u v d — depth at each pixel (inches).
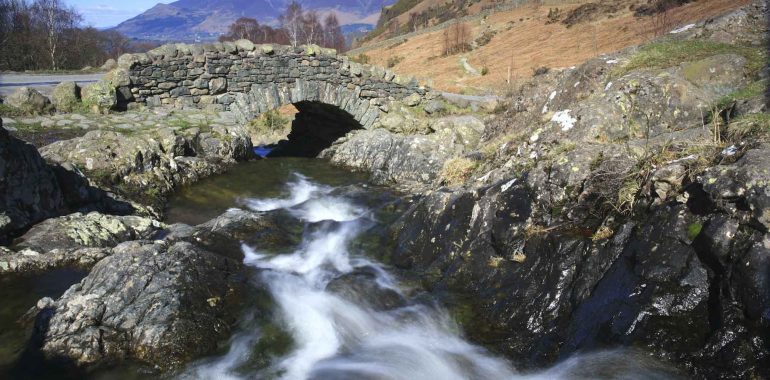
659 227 193.8
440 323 223.6
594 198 232.2
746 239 168.6
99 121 516.7
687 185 196.4
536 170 255.6
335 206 414.9
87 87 548.4
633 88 305.9
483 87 1229.1
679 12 1371.8
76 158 410.0
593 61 389.1
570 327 194.7
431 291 246.1
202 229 332.5
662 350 168.7
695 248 181.8
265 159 589.3
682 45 388.2
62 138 462.3
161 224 353.7
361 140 593.3
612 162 237.6
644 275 185.9
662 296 177.9
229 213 353.1
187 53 581.0
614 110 296.2
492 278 235.1
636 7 1665.8
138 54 563.8
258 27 3026.6
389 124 686.5
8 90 657.0
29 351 208.2
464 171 359.9
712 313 168.9
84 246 300.0
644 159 229.1
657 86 301.6
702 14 1239.5
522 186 255.8
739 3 1198.3
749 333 156.6
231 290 247.4
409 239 289.9
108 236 318.0
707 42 385.1
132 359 204.7
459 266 250.7
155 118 546.6
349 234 329.4
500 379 190.1
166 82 575.8
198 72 588.4
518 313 213.8
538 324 205.6
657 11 1482.5
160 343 206.1
